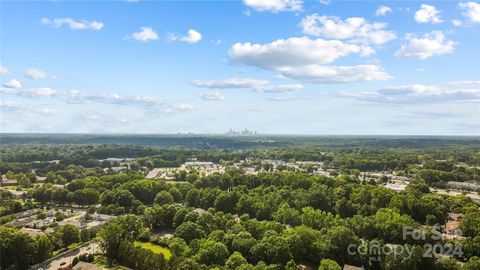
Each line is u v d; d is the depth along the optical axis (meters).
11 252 195.62
